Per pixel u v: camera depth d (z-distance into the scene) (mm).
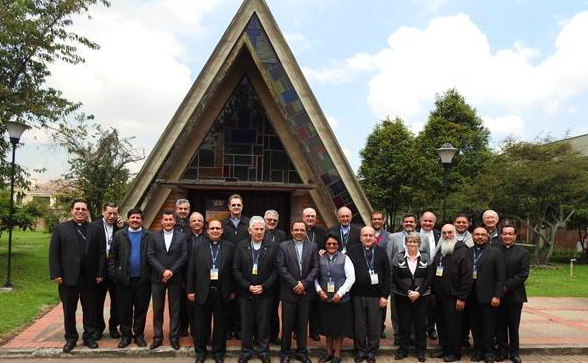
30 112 13398
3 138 13367
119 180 24094
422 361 6703
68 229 6594
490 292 6605
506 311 6840
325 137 9875
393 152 35406
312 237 7301
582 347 7477
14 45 12945
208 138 10328
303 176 10211
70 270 6520
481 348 6801
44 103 13844
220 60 9672
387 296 6688
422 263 6758
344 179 9891
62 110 14133
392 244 7391
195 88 9664
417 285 6727
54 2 13656
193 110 9656
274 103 10250
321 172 9914
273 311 7125
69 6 13594
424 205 32531
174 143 9633
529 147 21656
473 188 22359
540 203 21094
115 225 7395
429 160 31797
